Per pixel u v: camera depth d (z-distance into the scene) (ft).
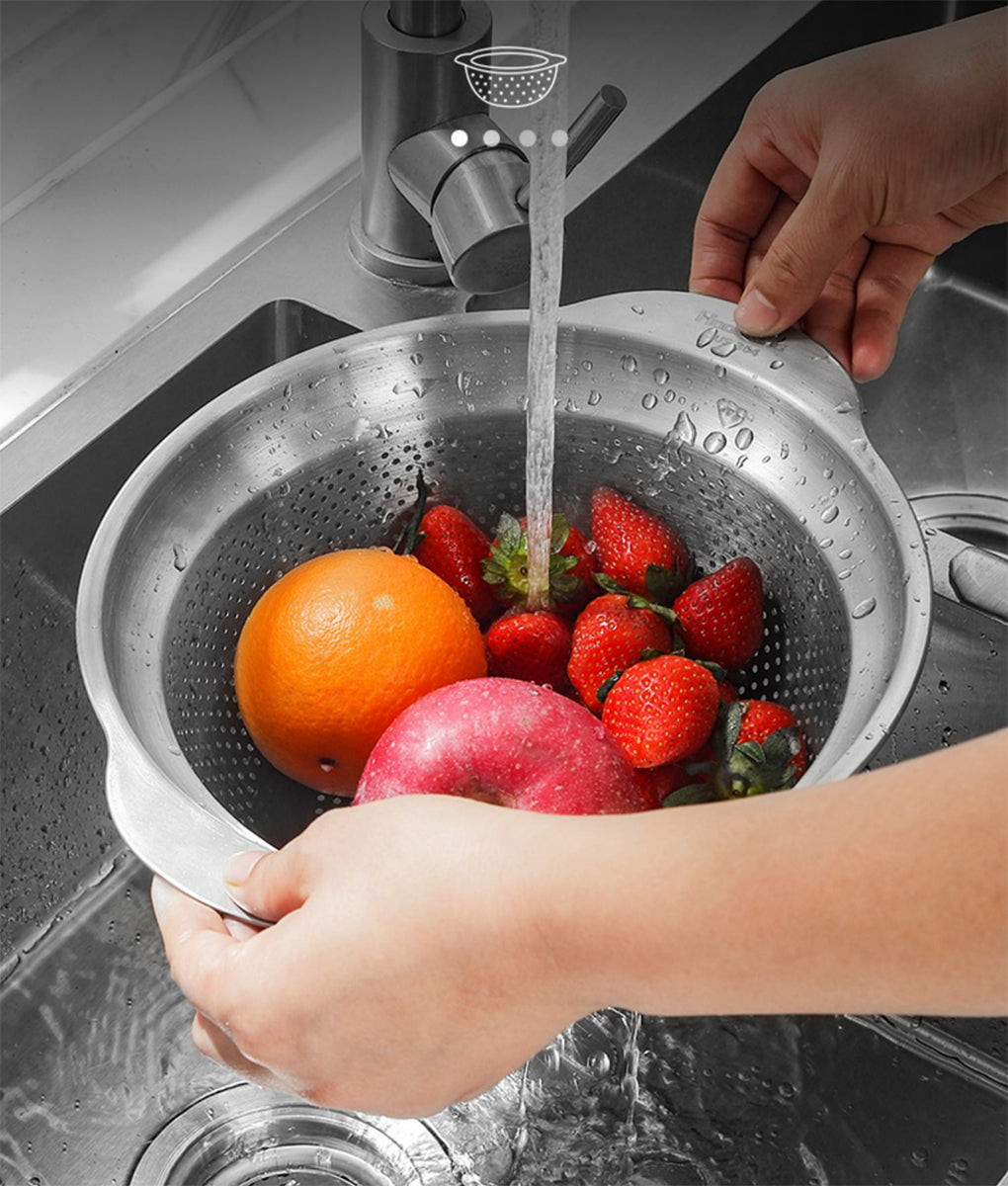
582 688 2.09
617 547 2.24
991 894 1.20
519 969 1.35
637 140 2.88
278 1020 1.47
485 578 2.19
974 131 2.25
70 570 2.49
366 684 1.90
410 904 1.38
